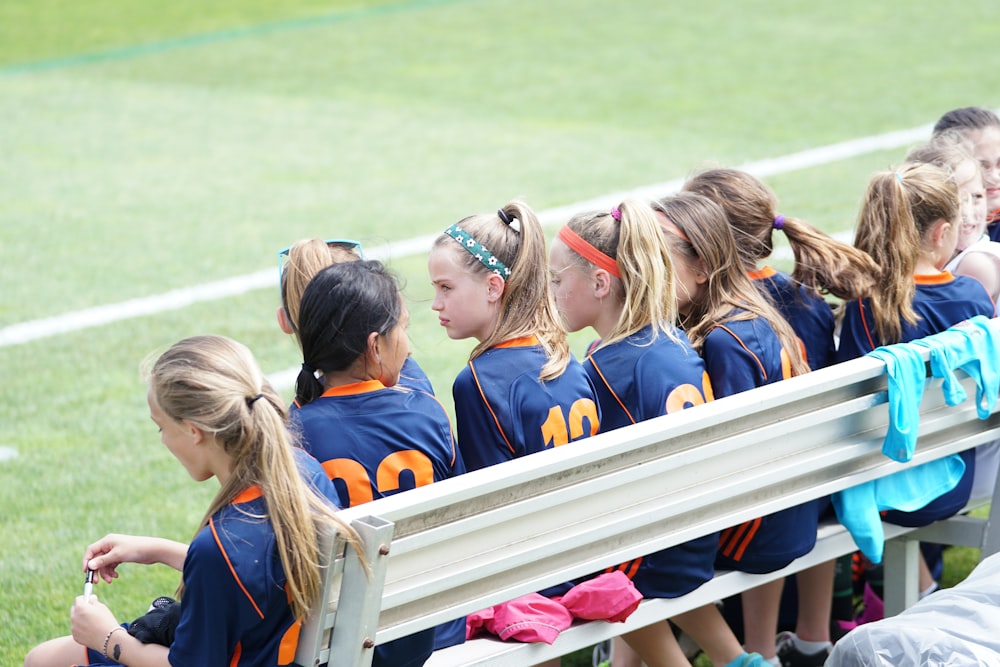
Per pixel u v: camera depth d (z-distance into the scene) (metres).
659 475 9.95
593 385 11.48
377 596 8.34
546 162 38.28
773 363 11.74
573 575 9.73
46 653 10.23
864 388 11.23
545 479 9.22
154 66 54.25
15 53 57.50
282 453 8.39
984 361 11.85
